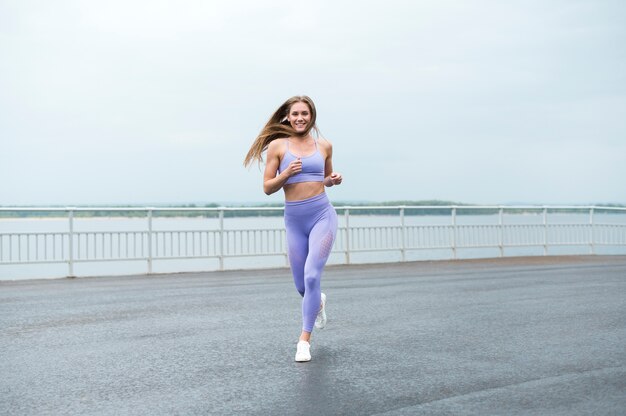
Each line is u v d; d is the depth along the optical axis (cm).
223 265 1770
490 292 1138
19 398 488
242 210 1803
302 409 447
